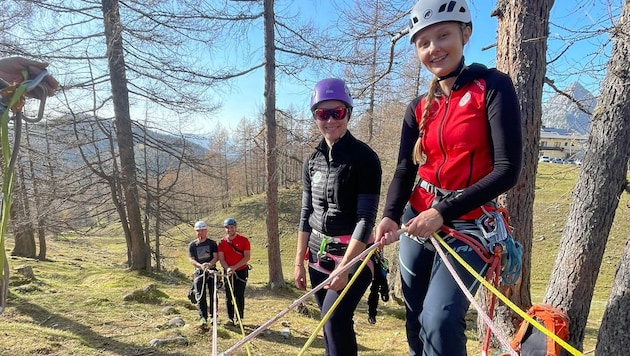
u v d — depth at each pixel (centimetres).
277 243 1209
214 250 705
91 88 1120
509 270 185
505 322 482
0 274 142
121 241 3428
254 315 860
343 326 251
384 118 1410
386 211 205
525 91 457
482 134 176
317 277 277
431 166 196
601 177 386
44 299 685
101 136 1204
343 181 260
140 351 496
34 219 1216
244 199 4075
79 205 1217
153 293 785
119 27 1025
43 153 1202
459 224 182
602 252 393
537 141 467
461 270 171
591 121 409
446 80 191
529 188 471
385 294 274
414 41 194
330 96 256
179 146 1251
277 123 1156
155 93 1155
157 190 1287
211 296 704
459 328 161
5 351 433
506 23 470
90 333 541
